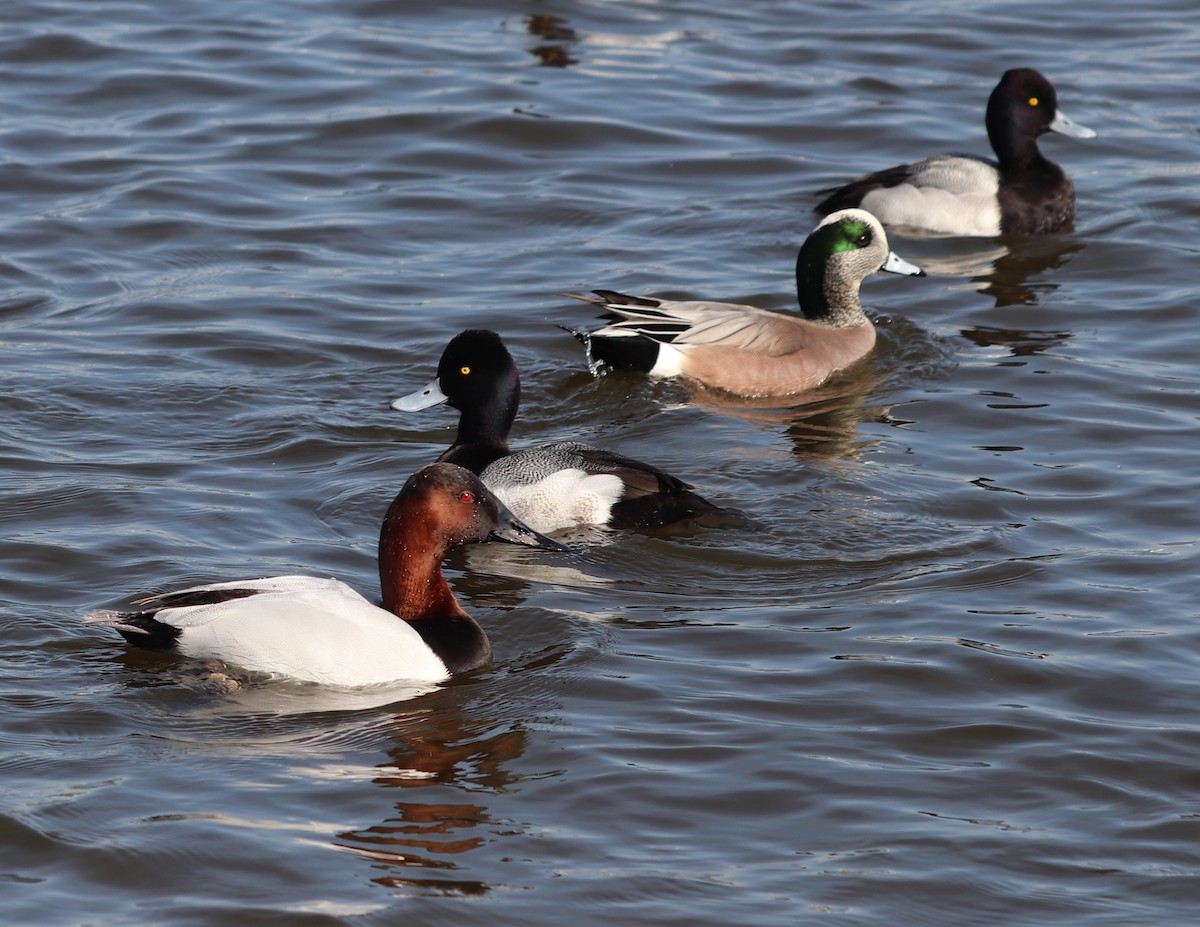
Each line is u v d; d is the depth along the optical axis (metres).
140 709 10.35
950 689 10.86
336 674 10.68
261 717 10.34
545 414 16.16
